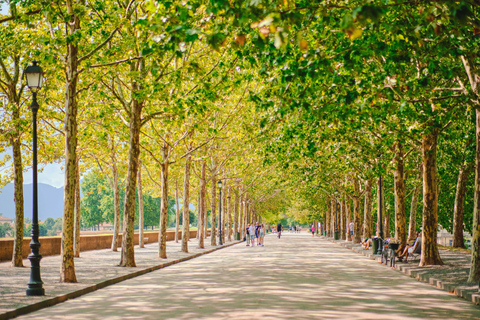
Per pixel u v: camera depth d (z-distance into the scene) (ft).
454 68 45.65
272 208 312.91
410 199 162.50
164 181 96.27
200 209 136.56
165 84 60.49
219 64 66.54
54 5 52.49
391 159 93.50
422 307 36.88
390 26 35.50
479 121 50.34
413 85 47.11
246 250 130.31
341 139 82.43
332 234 244.01
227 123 105.09
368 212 132.05
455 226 106.83
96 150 93.97
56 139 87.40
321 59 38.45
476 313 34.47
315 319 31.14
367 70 55.77
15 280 52.75
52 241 99.55
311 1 36.91
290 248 139.95
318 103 50.11
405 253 76.69
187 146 116.06
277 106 50.11
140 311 35.40
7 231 604.08
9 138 68.23
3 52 65.00
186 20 30.86
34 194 44.09
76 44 51.85
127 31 60.49
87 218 421.18
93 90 68.54
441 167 106.93
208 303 38.42
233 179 190.19
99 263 77.61
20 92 70.74
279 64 42.73
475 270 49.57
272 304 37.45
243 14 26.94
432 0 27.20
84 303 40.29
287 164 91.91
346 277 58.54
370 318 31.76
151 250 120.98
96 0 59.47
